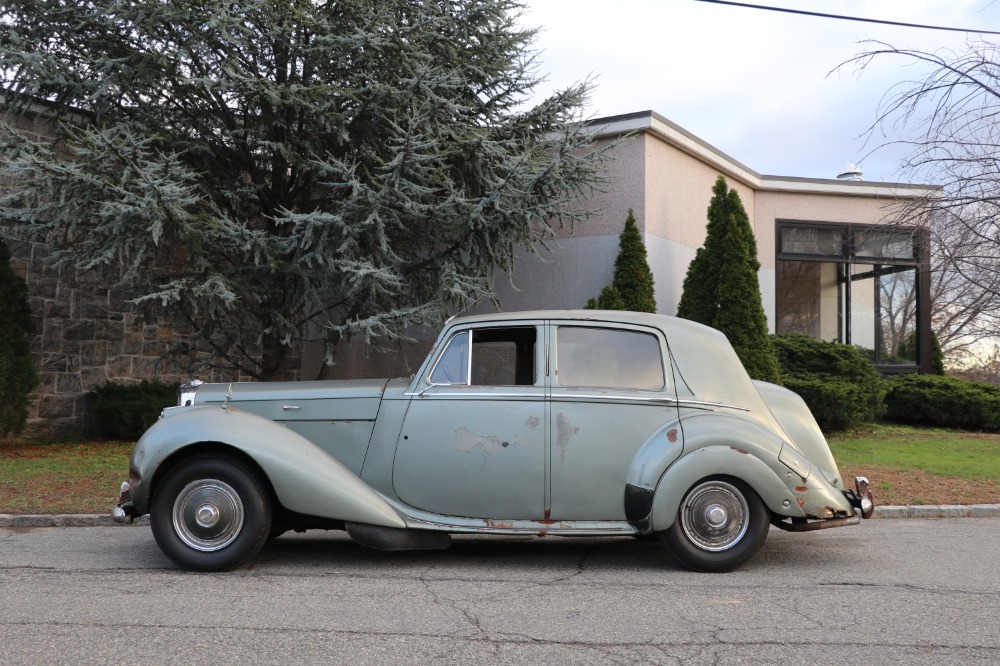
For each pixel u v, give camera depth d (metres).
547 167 11.05
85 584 5.34
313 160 12.06
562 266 15.25
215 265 11.39
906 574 5.82
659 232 14.85
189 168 11.49
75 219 10.45
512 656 3.91
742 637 4.25
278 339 13.32
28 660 3.79
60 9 10.92
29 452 12.53
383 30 11.83
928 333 18.58
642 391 5.98
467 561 6.26
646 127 14.38
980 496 9.14
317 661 3.81
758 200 18.05
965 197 11.84
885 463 11.35
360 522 5.72
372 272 10.81
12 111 12.23
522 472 5.88
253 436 5.71
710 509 5.83
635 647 4.07
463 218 11.72
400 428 6.00
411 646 4.05
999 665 3.83
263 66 12.03
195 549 5.71
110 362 14.66
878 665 3.82
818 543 7.07
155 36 11.02
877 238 18.53
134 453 5.80
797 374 14.91
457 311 15.24
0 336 12.51
